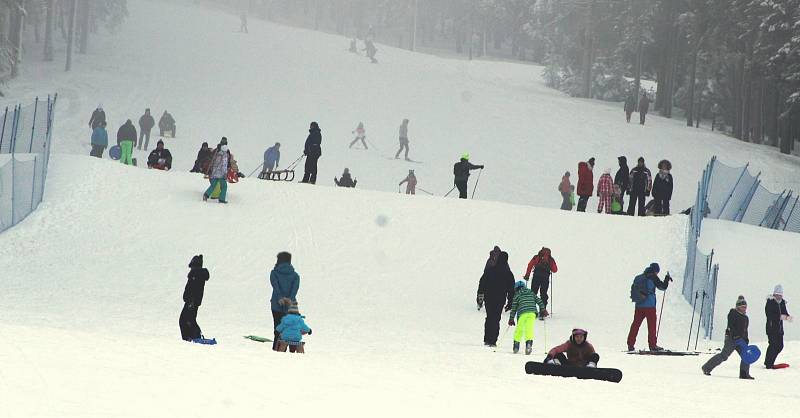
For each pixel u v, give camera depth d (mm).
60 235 83062
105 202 91250
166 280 74938
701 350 66938
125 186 96062
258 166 139625
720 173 116375
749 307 82875
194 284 45719
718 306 82562
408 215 97250
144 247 82375
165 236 85312
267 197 98812
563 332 69500
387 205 99688
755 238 99250
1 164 96188
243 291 74000
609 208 110125
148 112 148125
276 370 31531
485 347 58781
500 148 177625
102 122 125000
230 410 23094
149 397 23797
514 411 27359
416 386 31156
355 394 27594
